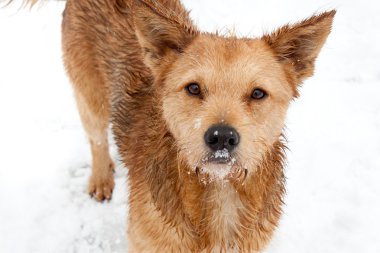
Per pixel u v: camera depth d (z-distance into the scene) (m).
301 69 1.00
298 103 1.52
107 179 1.33
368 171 1.37
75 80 1.25
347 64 1.68
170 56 0.99
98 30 1.20
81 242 1.24
